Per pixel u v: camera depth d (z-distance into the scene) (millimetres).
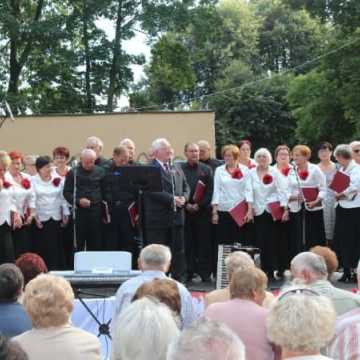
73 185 11781
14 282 5523
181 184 11875
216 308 5629
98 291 9539
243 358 2877
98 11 37688
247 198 12117
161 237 11555
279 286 11867
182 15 38156
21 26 36000
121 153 11727
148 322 3662
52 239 12094
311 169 12289
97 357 4742
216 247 12430
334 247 12414
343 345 4844
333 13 39500
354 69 38188
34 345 4652
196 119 22562
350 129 41250
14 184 11773
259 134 54250
